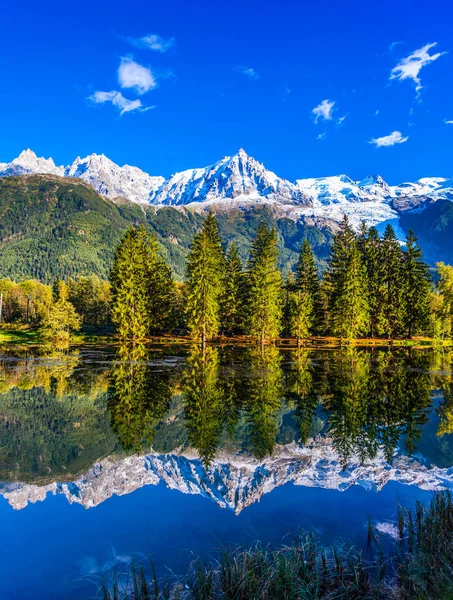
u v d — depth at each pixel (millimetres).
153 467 12828
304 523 9016
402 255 69438
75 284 112375
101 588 6742
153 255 69312
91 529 8883
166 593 6438
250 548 7848
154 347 54781
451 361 42156
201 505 10109
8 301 117250
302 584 6582
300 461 13414
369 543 8062
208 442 15328
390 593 6480
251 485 11398
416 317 67938
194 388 26094
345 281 61500
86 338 63156
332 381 29156
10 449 14586
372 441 15602
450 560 7109
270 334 59312
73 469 12680
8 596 6539
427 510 9039
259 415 19562
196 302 53406
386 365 38469
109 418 18938
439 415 19766
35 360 40531
